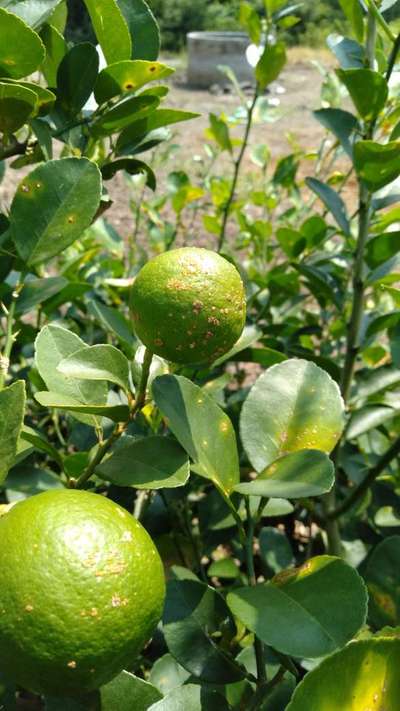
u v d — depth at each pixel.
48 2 0.29
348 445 0.44
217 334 0.20
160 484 0.22
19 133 0.38
